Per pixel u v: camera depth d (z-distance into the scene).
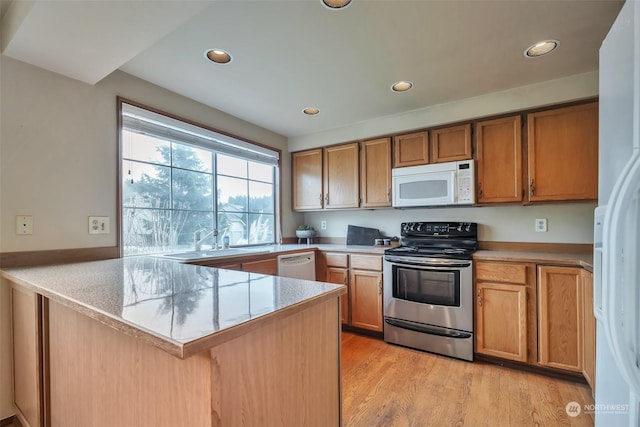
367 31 1.64
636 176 0.83
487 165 2.54
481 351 2.31
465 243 2.78
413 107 2.76
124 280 1.24
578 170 2.20
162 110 2.31
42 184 1.72
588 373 1.85
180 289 1.07
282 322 0.89
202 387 0.70
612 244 0.85
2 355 1.59
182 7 1.27
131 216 2.23
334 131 3.35
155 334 0.64
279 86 2.32
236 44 1.76
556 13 1.51
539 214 2.59
